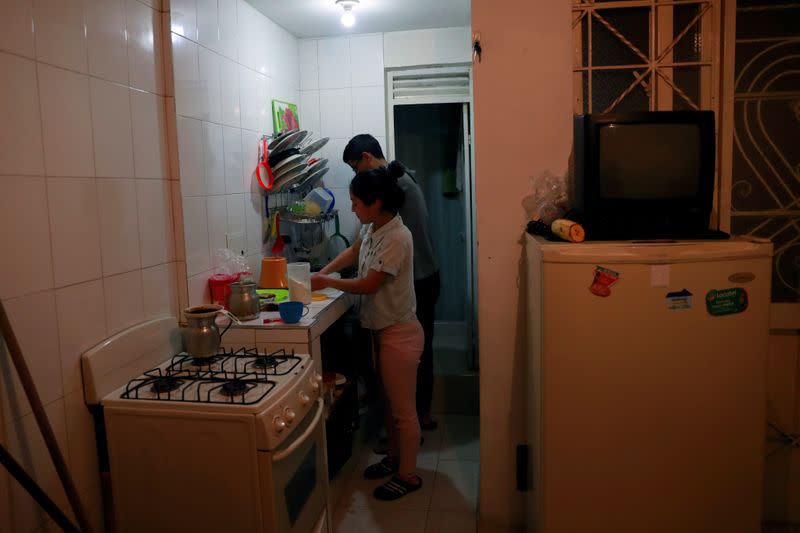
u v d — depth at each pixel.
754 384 1.68
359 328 3.17
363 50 3.44
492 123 2.07
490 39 2.05
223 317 2.30
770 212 2.19
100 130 1.79
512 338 2.14
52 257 1.59
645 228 1.82
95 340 1.76
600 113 1.97
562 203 2.05
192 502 1.65
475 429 3.29
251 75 2.83
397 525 2.39
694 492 1.70
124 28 1.91
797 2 2.13
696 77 2.09
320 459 2.03
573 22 2.07
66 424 1.65
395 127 4.24
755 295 1.66
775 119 2.16
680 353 1.66
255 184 2.85
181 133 2.19
